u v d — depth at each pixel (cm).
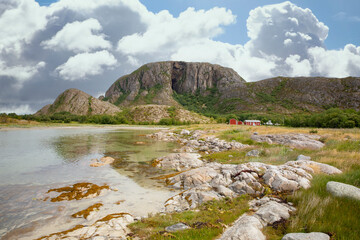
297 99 19988
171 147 3381
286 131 3700
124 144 3719
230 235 561
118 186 1384
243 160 1912
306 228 604
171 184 1427
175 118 14650
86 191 1245
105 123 12988
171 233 675
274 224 646
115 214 915
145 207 1033
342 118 6462
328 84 19900
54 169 1841
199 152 2858
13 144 3484
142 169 1886
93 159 2241
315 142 2450
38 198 1144
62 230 801
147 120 14500
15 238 747
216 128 5288
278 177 1094
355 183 923
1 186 1355
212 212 841
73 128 9056
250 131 4025
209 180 1342
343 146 1978
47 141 3991
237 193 1087
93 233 734
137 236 689
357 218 616
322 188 895
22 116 12288
